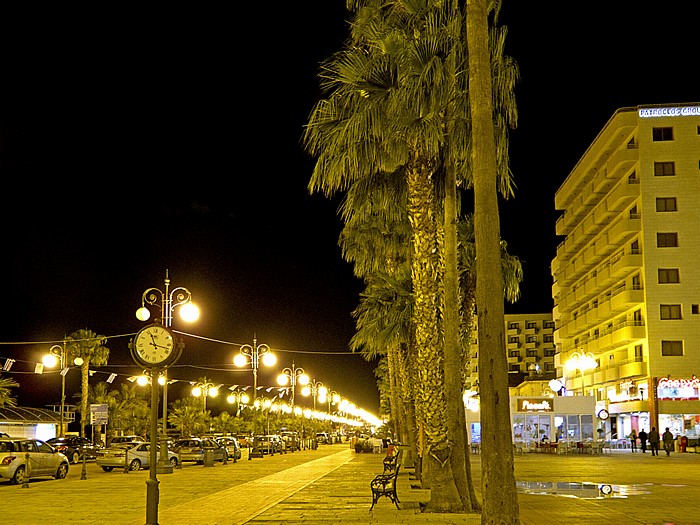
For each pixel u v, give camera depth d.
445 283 16.59
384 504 17.94
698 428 61.00
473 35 10.58
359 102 16.22
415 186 16.58
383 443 58.94
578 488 23.19
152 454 12.28
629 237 67.12
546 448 50.50
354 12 17.55
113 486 26.25
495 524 9.47
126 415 69.44
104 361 63.62
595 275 76.25
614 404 70.94
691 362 61.72
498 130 16.53
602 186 72.19
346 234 29.09
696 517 15.67
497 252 10.06
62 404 54.81
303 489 22.88
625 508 17.38
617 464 37.00
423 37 16.09
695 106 64.69
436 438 16.11
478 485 24.70
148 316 27.47
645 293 63.00
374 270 29.84
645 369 63.06
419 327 16.39
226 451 43.56
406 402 28.27
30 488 25.52
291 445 64.31
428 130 15.55
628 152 65.12
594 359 73.19
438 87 15.42
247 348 47.59
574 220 83.56
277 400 87.44
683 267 62.88
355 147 16.39
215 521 15.13
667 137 64.69
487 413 9.73
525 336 134.75
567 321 87.94
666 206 63.75
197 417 74.44
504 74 16.19
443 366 18.12
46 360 44.19
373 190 18.75
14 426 59.69
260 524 14.56
